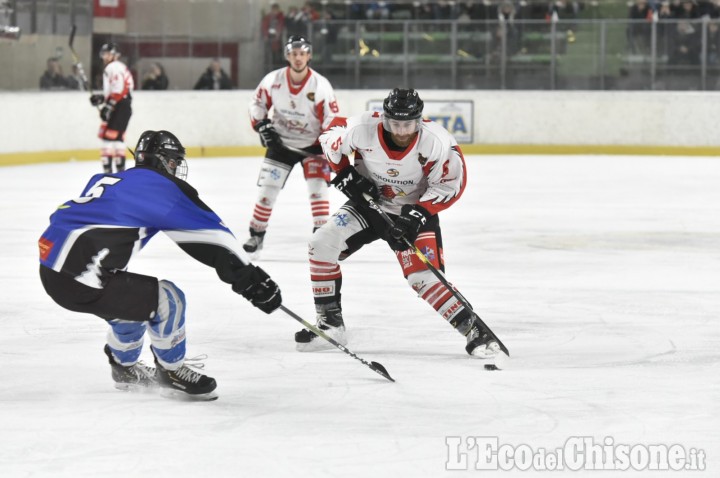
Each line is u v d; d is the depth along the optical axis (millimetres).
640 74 45469
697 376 11914
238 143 44406
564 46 45656
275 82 20422
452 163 12258
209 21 45469
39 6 41500
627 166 40500
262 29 45938
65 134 40938
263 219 20625
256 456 9086
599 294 16984
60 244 9781
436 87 46188
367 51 46031
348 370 12188
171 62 45312
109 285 9984
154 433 9734
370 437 9641
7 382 11562
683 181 35312
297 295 16859
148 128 42781
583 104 45062
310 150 20844
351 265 19703
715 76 45031
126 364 11055
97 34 43875
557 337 13945
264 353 13031
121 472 8688
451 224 25469
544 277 18531
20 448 9297
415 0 48625
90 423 10039
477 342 12641
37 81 41750
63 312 15438
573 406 10672
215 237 9930
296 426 9969
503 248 21906
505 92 45250
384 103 11844
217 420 10156
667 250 21672
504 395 11094
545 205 29141
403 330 14352
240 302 16219
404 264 12852
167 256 20547
